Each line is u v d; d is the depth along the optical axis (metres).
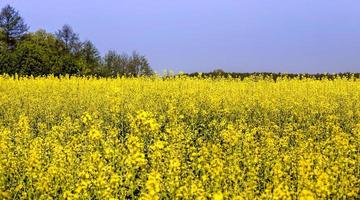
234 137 15.96
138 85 31.52
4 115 23.12
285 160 13.48
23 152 14.20
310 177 11.52
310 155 13.39
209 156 14.38
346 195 11.55
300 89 31.06
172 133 16.47
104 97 27.05
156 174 10.69
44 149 15.16
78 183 11.49
